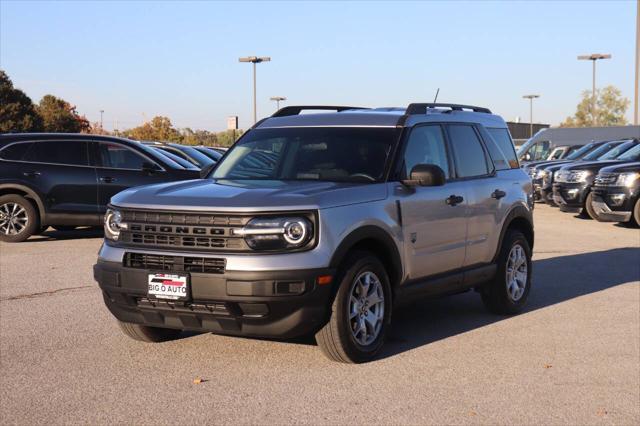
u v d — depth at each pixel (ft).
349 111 23.82
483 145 25.63
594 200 56.08
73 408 16.16
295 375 18.61
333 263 18.37
